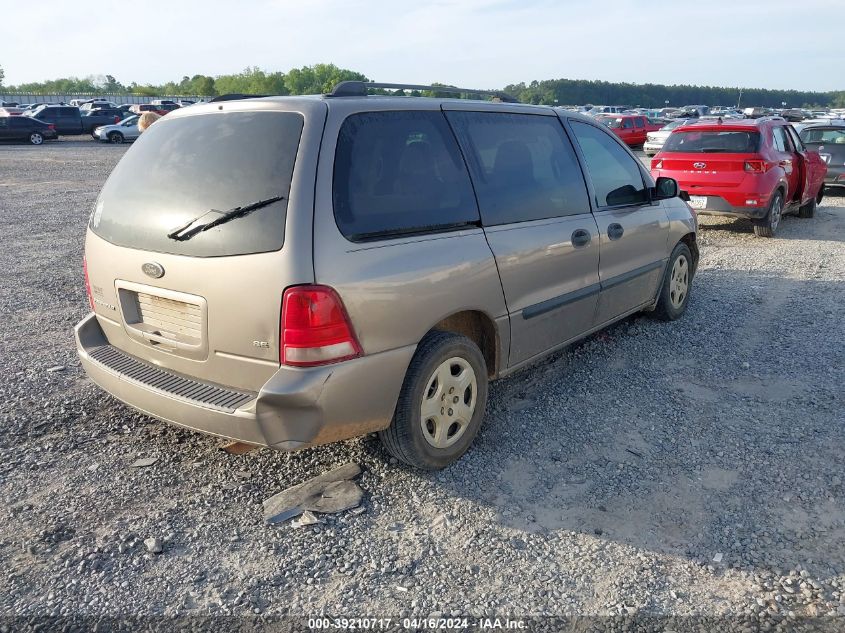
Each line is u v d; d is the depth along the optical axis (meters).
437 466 3.53
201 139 3.23
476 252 3.52
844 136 14.59
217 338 3.03
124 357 3.55
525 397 4.46
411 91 3.96
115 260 3.40
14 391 4.50
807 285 7.30
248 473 3.53
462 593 2.68
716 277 7.69
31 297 6.84
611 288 4.77
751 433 3.96
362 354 3.00
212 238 2.97
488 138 3.83
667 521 3.13
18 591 2.67
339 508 3.22
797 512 3.19
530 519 3.15
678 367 4.96
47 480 3.45
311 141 2.95
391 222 3.15
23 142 32.59
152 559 2.86
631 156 5.16
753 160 9.52
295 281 2.80
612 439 3.90
